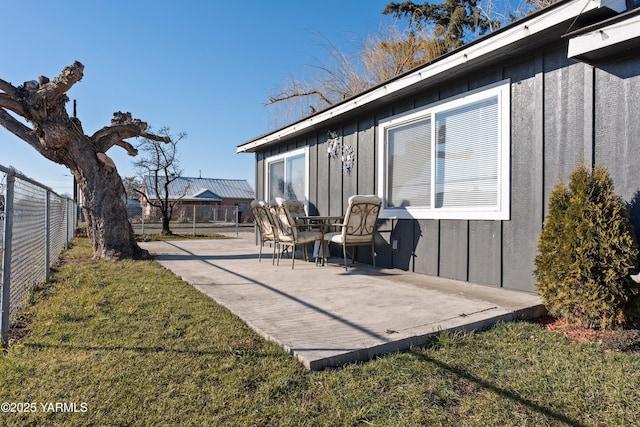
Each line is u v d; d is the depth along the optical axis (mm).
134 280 4363
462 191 4402
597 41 2861
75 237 11820
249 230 19156
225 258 6656
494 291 3766
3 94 5531
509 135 3885
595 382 1923
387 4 12836
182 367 2053
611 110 3098
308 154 7367
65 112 6043
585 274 2682
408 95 5051
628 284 2594
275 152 8578
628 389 1850
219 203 35344
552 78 3527
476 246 4203
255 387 1868
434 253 4703
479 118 4223
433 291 3777
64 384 1872
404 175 5238
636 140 2943
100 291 3787
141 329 2648
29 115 5699
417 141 5039
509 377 1988
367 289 3885
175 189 35281
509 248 3869
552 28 3170
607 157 3115
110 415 1624
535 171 3650
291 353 2207
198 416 1624
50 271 5066
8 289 2529
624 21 2705
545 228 2998
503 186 3924
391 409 1698
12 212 2619
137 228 19031
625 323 2625
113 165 6328
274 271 5098
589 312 2674
